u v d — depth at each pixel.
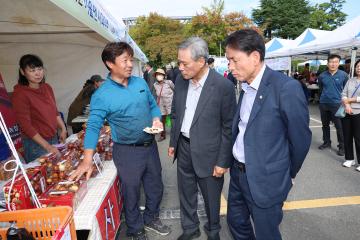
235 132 2.03
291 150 1.79
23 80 2.90
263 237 1.95
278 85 1.68
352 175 4.37
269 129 1.73
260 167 1.78
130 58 2.26
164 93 7.00
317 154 5.46
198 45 2.10
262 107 1.73
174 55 37.16
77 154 2.71
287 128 1.71
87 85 5.60
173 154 2.66
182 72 2.18
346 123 4.59
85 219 1.82
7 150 2.62
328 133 5.78
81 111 5.53
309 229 2.95
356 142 4.51
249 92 1.84
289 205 3.47
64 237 1.31
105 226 2.14
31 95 2.88
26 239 1.34
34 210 1.43
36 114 2.94
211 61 7.18
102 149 2.96
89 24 2.19
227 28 38.94
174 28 43.91
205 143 2.32
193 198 2.70
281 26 46.94
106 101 2.26
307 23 45.69
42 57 5.57
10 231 1.33
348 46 7.14
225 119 2.27
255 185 1.80
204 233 2.92
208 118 2.27
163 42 39.28
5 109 2.67
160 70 7.12
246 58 1.68
